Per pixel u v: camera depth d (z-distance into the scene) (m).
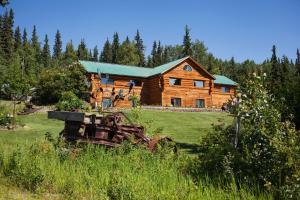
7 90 32.75
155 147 10.80
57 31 163.38
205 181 7.95
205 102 50.47
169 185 7.55
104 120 11.16
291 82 14.76
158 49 140.88
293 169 6.95
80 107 32.41
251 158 7.72
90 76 44.28
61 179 8.18
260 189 7.25
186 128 27.84
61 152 9.96
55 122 30.12
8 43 112.12
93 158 9.56
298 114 13.51
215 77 54.59
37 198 7.03
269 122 8.05
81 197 7.17
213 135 9.27
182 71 49.06
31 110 36.09
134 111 13.84
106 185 7.79
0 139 17.80
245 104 8.54
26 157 9.50
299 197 6.53
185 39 103.69
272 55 95.12
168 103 47.66
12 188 7.66
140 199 6.80
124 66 50.91
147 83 49.28
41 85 43.78
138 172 8.63
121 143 10.56
